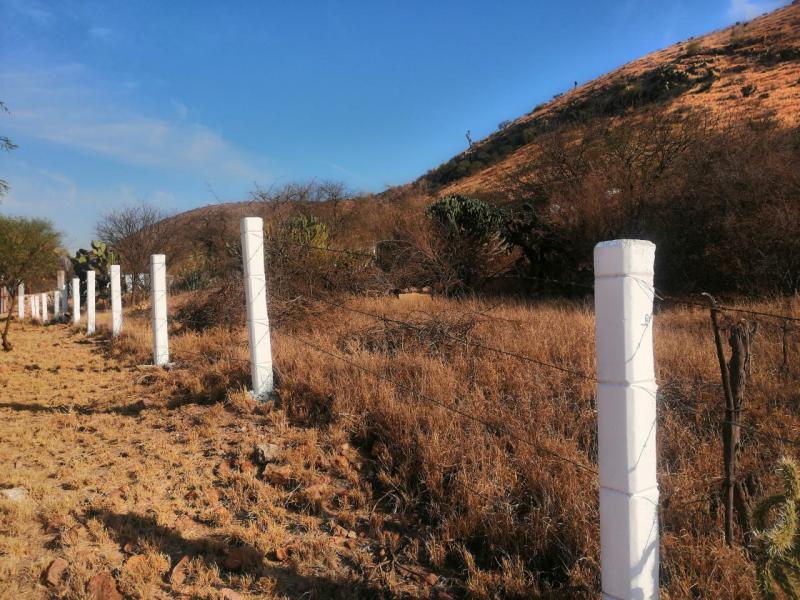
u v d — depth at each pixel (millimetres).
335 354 7195
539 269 15039
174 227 30078
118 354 10836
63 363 10062
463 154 53562
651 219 12828
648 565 2336
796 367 5543
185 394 7051
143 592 3096
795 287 9844
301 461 4688
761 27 47875
